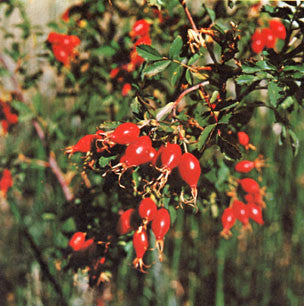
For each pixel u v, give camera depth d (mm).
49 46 1826
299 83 1274
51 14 1952
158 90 1620
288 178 3275
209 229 3150
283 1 1318
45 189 2816
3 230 3086
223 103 1172
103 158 1171
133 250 1646
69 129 2139
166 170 1100
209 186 1555
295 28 1313
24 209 3047
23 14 1843
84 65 1831
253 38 1564
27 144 2543
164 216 1229
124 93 1695
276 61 1223
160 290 3012
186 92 1219
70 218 1801
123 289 2945
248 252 3277
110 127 1162
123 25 1721
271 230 3303
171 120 1198
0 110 1931
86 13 1750
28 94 2141
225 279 3232
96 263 1646
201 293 3184
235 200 1686
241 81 1181
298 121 3213
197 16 1549
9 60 1907
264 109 3176
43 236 2938
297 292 3283
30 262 2951
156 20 1632
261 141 3201
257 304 3223
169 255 3156
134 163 1132
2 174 2035
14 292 2965
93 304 2773
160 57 1215
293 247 3320
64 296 2705
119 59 1715
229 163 1522
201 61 1571
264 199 3154
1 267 3037
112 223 1633
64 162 2205
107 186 1271
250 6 1548
